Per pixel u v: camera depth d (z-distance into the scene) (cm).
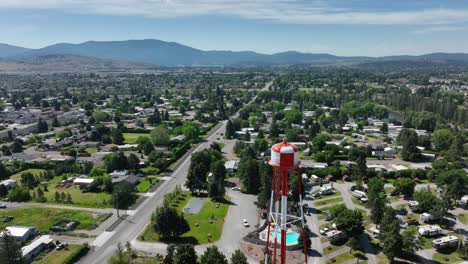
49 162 18962
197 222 12506
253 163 15675
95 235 11544
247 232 11850
